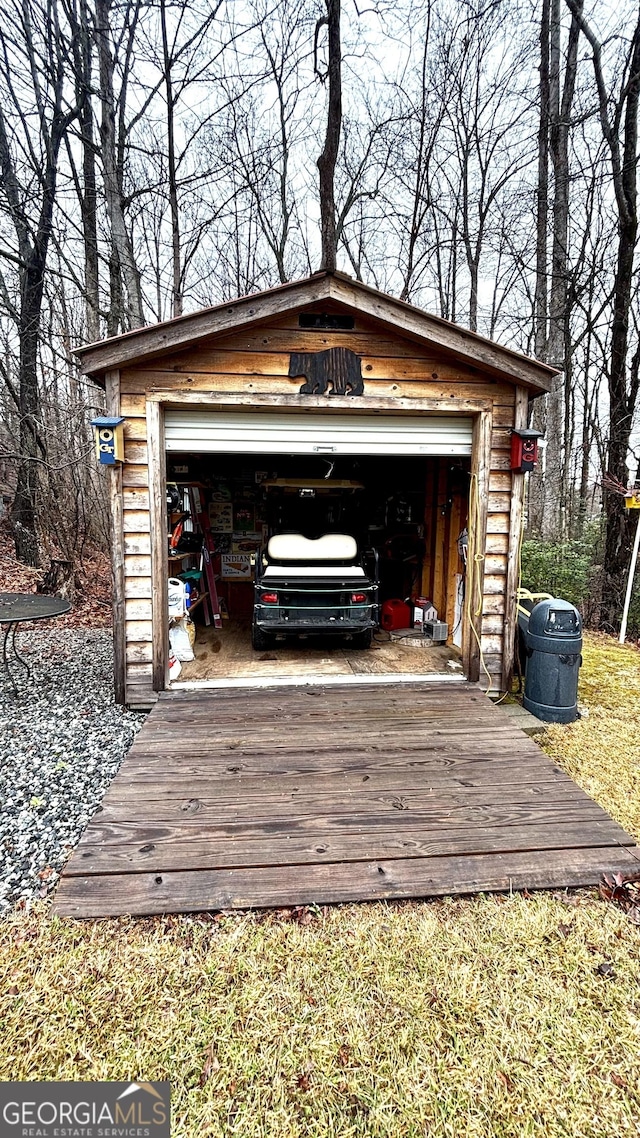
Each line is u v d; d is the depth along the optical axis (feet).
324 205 29.96
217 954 6.33
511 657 15.30
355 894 7.16
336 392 13.89
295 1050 5.23
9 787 10.25
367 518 24.50
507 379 14.49
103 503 39.50
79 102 29.71
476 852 7.94
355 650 18.93
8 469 37.58
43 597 17.02
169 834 8.19
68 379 35.09
